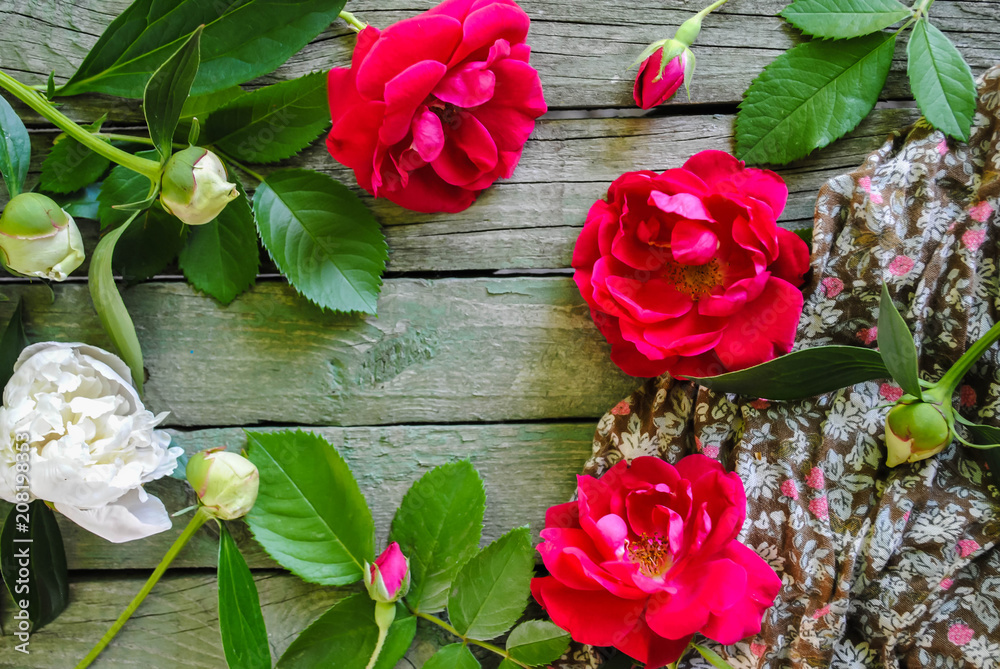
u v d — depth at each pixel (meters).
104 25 0.81
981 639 0.79
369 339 0.82
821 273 0.80
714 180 0.79
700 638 0.81
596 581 0.77
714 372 0.80
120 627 0.81
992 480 0.79
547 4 0.82
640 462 0.79
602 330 0.80
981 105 0.80
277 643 0.82
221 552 0.79
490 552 0.80
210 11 0.77
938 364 0.80
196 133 0.77
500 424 0.82
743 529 0.80
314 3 0.78
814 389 0.79
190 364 0.82
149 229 0.80
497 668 0.83
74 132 0.76
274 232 0.81
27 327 0.82
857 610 0.80
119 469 0.78
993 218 0.79
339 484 0.81
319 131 0.81
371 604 0.81
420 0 0.82
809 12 0.81
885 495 0.79
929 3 0.81
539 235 0.82
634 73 0.82
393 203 0.82
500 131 0.79
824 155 0.82
